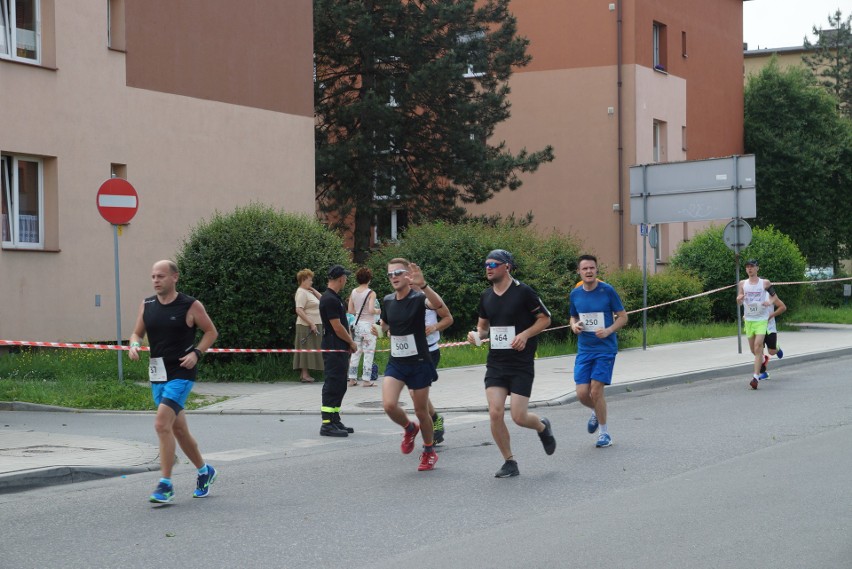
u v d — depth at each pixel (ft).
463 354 62.34
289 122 79.05
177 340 25.49
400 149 101.04
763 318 48.88
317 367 51.19
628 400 46.11
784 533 21.27
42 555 20.68
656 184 69.82
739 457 30.42
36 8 61.00
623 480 27.43
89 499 26.16
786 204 135.74
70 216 62.03
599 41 110.52
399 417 31.22
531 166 101.86
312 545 21.13
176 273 25.57
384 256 74.79
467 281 70.59
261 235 52.54
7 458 30.53
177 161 69.46
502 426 28.17
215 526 22.99
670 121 116.47
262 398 46.06
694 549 20.16
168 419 25.25
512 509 24.17
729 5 131.13
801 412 40.06
